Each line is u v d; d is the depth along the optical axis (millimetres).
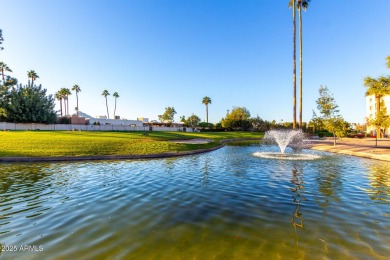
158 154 14570
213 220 4344
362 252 3199
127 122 63281
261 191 6379
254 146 23625
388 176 8398
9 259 3033
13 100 39156
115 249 3291
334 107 21062
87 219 4391
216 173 9008
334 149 17984
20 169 9898
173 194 6090
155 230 3918
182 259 3041
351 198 5715
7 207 5047
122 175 8633
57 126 43469
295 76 25672
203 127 71250
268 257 3078
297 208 4988
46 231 3873
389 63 12453
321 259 3027
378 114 19484
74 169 9914
